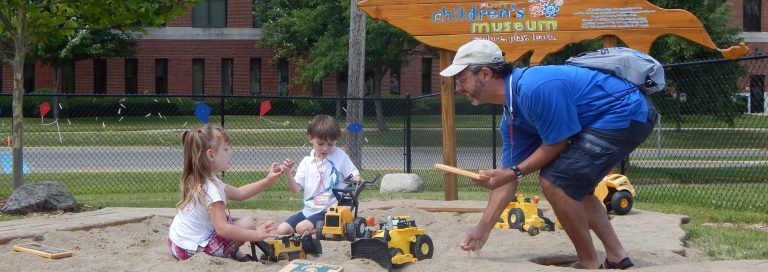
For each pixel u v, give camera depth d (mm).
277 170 5914
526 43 9094
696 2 17172
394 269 5266
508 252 5902
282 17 33031
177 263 5250
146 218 7875
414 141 19656
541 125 4941
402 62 32406
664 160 16359
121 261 5480
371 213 8383
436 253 5906
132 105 34875
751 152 16438
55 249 5855
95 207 9508
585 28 8914
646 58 5137
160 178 14797
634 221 7797
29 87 38375
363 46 17344
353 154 16500
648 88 5145
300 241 5711
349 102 17125
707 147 15102
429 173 15938
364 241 5332
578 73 5012
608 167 5031
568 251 5949
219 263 5219
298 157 18953
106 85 38156
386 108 31016
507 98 5086
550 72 4969
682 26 8656
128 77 38500
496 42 9172
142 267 5176
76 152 20406
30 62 33000
